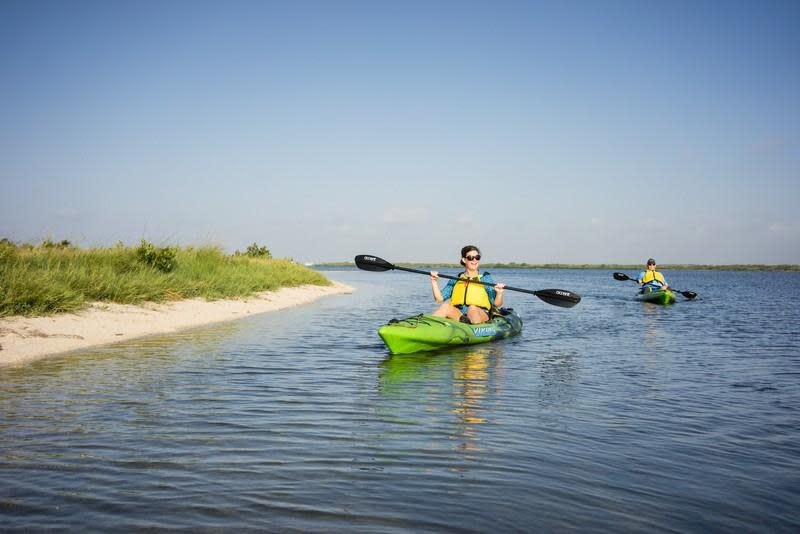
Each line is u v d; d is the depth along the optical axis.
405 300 21.42
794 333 11.55
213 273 16.98
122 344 8.63
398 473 3.36
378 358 7.83
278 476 3.28
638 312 16.88
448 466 3.50
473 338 9.31
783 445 4.11
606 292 31.14
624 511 2.91
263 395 5.43
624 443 4.09
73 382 5.87
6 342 7.83
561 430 4.39
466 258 10.22
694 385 6.28
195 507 2.82
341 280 49.59
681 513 2.91
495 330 10.02
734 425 4.63
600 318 14.84
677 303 21.30
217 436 4.07
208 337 9.60
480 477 3.33
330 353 8.18
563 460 3.68
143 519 2.67
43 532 2.53
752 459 3.79
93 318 10.10
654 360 8.03
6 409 4.75
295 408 4.95
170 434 4.10
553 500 3.02
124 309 11.35
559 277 69.94
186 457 3.59
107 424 4.34
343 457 3.63
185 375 6.35
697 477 3.43
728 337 10.84
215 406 4.97
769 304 20.80
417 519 2.74
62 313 9.89
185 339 9.31
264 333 10.33
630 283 47.81
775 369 7.37
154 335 9.73
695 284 48.56
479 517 2.78
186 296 14.19
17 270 10.61
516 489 3.16
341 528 2.62
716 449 3.99
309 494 3.01
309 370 6.82
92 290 11.38
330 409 4.93
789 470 3.58
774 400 5.58
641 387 6.14
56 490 3.02
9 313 9.01
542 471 3.46
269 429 4.27
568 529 2.68
